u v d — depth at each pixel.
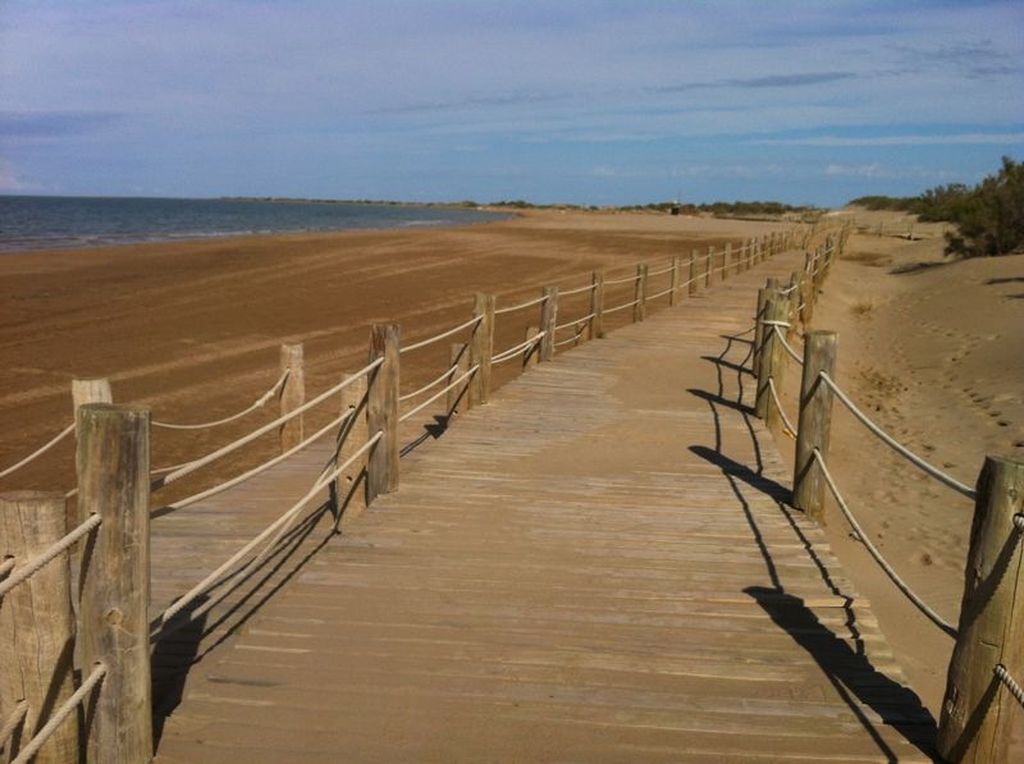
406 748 4.02
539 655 4.86
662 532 6.76
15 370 14.83
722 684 4.61
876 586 7.94
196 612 4.90
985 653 3.87
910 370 18.73
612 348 15.41
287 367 9.05
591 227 65.25
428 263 34.66
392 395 7.41
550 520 6.96
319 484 6.07
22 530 3.22
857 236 61.41
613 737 4.14
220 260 33.25
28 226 67.56
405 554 6.22
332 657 4.78
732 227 67.81
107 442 3.53
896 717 4.34
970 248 38.56
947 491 10.85
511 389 12.00
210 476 9.82
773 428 10.39
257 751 3.97
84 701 3.64
